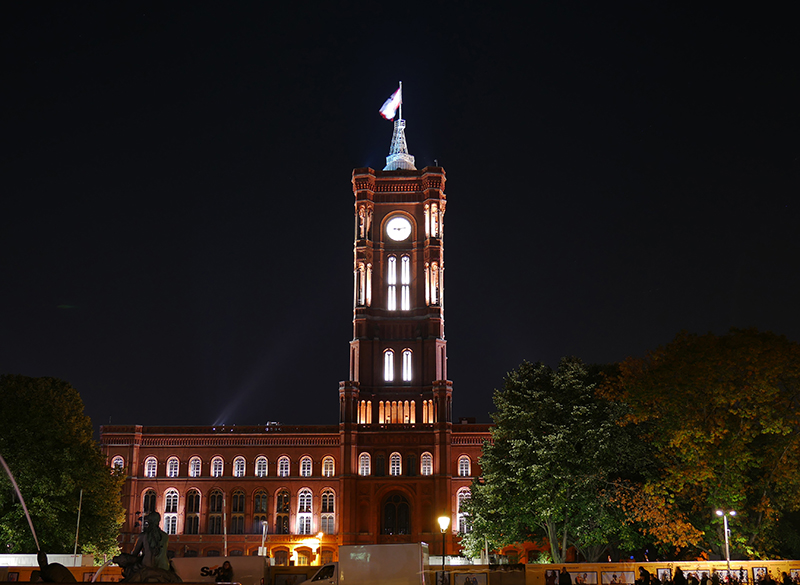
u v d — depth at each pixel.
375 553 40.12
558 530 64.31
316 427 112.38
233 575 39.75
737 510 55.31
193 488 110.56
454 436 110.44
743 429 54.38
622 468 62.00
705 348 54.97
